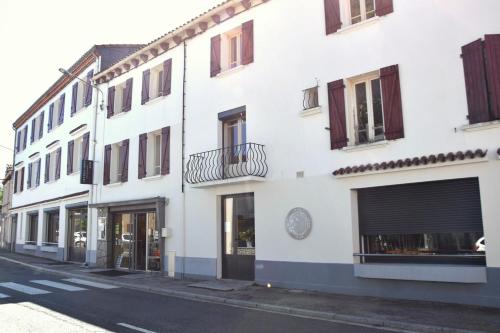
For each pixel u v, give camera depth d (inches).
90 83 812.6
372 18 406.0
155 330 281.0
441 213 358.3
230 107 527.5
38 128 1130.0
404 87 381.1
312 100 450.3
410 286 362.0
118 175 726.5
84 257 793.6
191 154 563.2
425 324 280.1
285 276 445.4
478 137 336.5
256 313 341.1
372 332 276.4
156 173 647.1
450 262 349.7
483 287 325.4
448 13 362.6
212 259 523.5
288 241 447.5
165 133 613.6
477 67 339.0
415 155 367.9
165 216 596.1
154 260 614.9
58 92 1009.5
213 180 498.6
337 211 412.2
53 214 981.8
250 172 486.3
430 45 370.0
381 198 394.9
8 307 357.1
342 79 423.2
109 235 708.7
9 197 1375.5
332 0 440.5
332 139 422.3
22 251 1132.5
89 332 273.3
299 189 444.5
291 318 321.4
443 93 358.6
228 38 561.6
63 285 504.1
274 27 491.8
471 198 343.3
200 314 336.2
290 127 461.1
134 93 696.4
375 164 384.2
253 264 488.7
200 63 577.6
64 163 914.1
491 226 323.6
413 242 374.0
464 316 297.7
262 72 496.7
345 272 401.4
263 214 472.7
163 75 637.9
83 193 795.4
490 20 341.7
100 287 494.6
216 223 524.4
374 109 411.2
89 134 801.6
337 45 431.8
